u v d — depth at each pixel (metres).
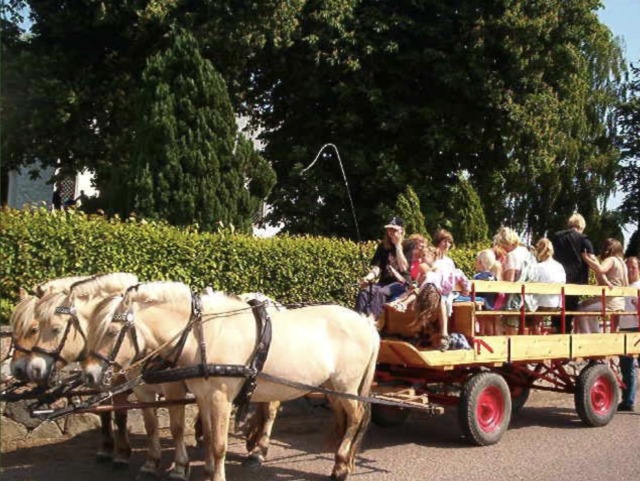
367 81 17.83
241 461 7.86
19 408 8.09
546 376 9.92
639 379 13.62
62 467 7.33
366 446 8.52
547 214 26.11
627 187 29.45
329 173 18.80
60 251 8.71
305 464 7.76
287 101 19.20
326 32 16.70
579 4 17.50
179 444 6.92
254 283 10.34
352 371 7.11
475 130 18.30
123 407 6.44
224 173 11.95
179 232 9.83
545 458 8.09
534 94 17.62
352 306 11.47
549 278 9.66
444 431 9.37
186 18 14.45
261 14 14.73
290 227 18.73
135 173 11.49
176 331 6.41
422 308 8.02
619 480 7.27
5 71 14.28
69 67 15.42
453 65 17.58
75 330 6.44
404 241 8.97
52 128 14.73
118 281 6.70
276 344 6.67
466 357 8.16
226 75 16.83
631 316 11.39
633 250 25.36
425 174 18.80
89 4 14.45
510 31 16.91
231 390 6.39
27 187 21.25
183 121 11.73
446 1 17.86
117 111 15.51
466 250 13.83
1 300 8.38
